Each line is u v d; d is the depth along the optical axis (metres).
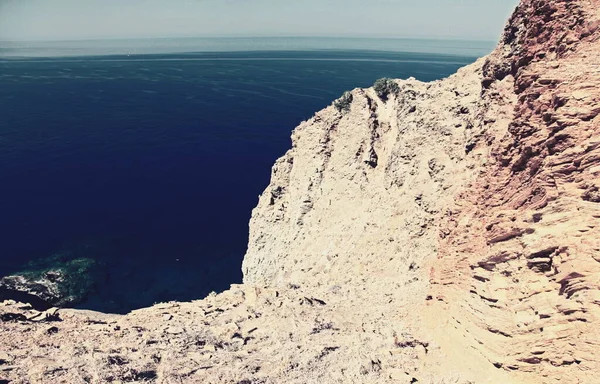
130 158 146.75
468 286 25.67
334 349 26.34
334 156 66.56
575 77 23.56
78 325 28.83
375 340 26.70
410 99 58.00
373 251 48.00
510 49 37.94
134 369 22.19
